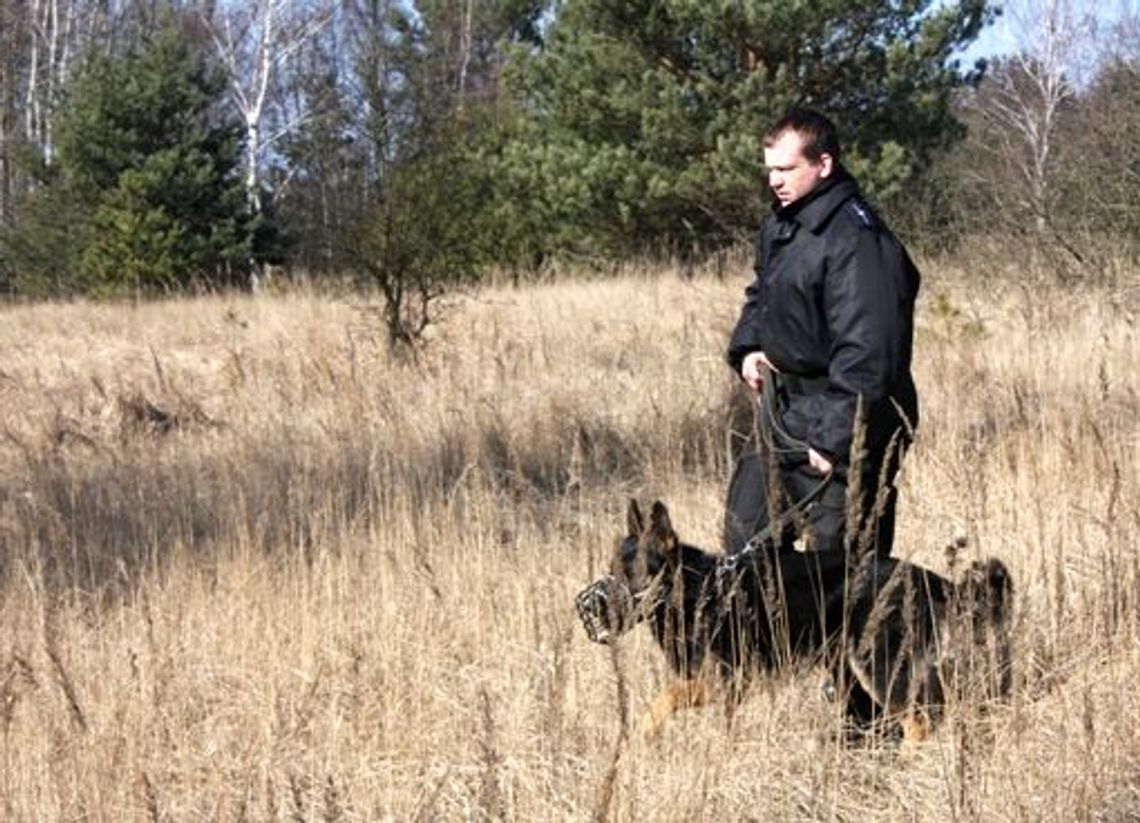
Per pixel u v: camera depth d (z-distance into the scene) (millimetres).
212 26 33312
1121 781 4031
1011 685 4348
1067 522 5520
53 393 11492
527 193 22953
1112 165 14281
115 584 6090
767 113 20438
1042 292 12242
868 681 4309
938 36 20938
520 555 5828
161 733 4609
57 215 26500
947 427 7430
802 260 4426
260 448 8539
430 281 12797
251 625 5406
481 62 43031
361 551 6156
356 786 4277
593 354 11859
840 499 4500
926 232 15469
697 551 4586
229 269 24078
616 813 3926
